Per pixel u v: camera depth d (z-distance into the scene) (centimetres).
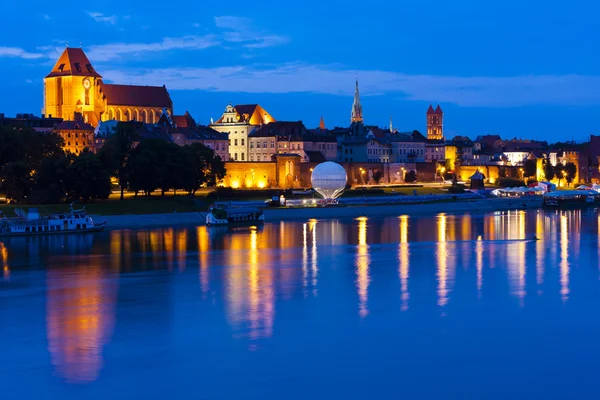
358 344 11856
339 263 18738
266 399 9962
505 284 15938
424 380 10488
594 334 12269
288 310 13825
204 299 14712
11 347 11850
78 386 10369
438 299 14588
